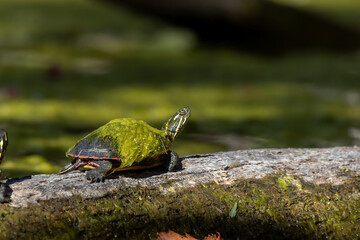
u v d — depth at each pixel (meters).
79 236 3.97
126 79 13.89
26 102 10.90
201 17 18.97
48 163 6.98
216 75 15.02
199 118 10.34
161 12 19.27
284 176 4.80
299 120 10.45
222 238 4.25
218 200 4.45
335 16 21.66
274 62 17.81
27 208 3.97
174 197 4.38
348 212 4.64
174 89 12.97
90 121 9.63
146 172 4.63
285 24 18.77
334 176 4.90
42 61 15.45
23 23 22.86
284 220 4.48
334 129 9.76
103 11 27.75
